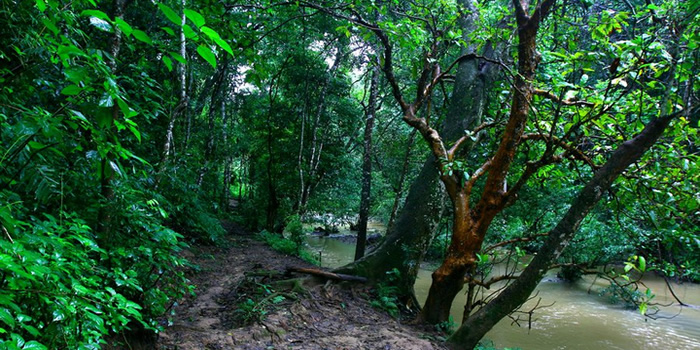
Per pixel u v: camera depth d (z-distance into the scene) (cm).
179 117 1141
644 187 496
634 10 462
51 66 284
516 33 602
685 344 758
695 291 1161
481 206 525
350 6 602
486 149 724
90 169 300
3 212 141
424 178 749
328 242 1925
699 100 389
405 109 588
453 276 553
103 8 481
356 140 1783
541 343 745
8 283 144
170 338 423
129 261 316
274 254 1083
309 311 575
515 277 535
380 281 705
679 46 364
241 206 1897
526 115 468
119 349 319
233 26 473
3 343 109
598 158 564
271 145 1623
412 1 651
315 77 1479
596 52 423
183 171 900
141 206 361
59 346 163
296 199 1667
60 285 157
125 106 147
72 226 215
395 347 457
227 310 552
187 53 876
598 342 755
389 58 586
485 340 694
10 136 179
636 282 441
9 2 227
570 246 1067
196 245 934
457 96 753
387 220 1998
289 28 1157
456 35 609
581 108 496
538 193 966
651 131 384
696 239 443
